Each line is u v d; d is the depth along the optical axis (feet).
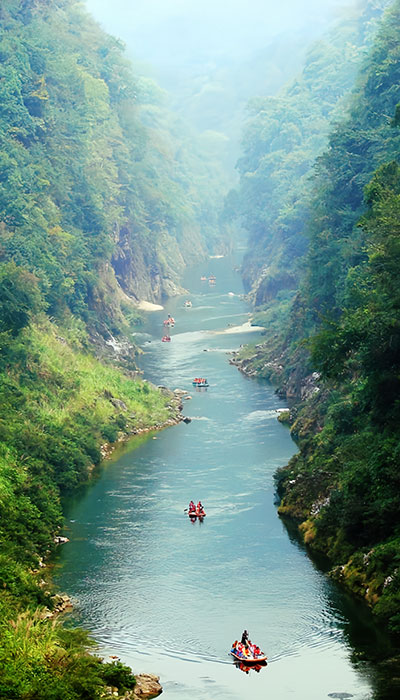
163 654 156.25
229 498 238.48
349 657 152.05
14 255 366.63
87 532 218.38
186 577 189.88
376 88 365.81
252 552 202.49
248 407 340.18
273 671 148.25
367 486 189.37
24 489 224.74
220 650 157.38
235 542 208.74
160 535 214.48
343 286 296.92
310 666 149.28
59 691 128.47
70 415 296.92
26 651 139.33
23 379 296.71
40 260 375.86
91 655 148.97
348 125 372.79
